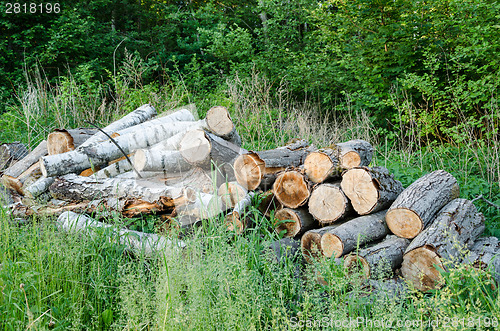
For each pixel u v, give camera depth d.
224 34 14.62
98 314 2.38
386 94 8.41
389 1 8.03
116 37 13.69
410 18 7.92
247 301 2.32
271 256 2.91
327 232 3.13
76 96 8.53
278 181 3.62
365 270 2.90
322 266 2.78
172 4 15.43
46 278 2.52
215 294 2.45
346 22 8.73
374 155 6.75
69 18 11.80
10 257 2.62
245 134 7.21
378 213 3.45
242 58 12.71
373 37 8.34
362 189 3.32
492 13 7.09
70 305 2.34
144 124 3.92
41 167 3.70
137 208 3.38
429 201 3.22
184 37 15.59
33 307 2.17
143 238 3.00
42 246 2.69
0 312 2.17
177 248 2.63
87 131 4.76
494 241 3.22
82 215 3.39
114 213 3.31
